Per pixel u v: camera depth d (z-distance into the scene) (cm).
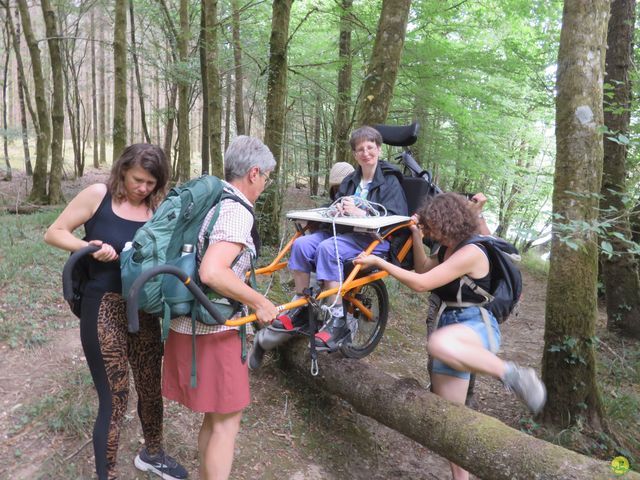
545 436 366
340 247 280
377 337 332
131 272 194
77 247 213
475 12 939
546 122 1332
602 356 577
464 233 259
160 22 1153
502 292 262
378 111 516
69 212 219
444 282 251
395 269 261
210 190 203
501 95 980
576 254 358
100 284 214
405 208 322
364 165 325
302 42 1088
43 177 1044
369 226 266
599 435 361
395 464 320
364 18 838
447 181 1521
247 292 198
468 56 871
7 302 399
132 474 250
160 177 223
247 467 275
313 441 315
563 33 348
